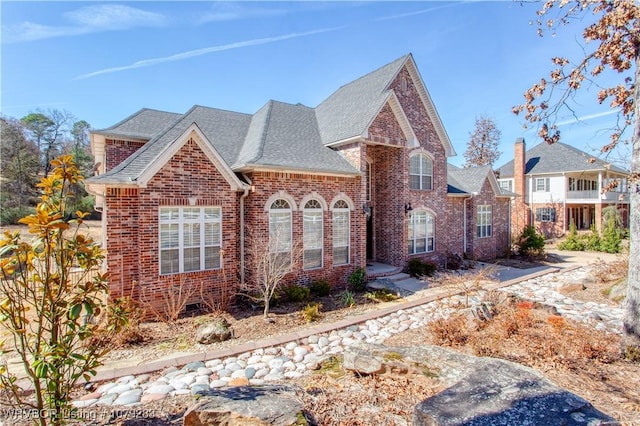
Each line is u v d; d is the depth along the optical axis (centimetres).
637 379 598
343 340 845
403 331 913
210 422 427
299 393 536
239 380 614
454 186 2275
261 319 1031
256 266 1199
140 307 1000
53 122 4919
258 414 418
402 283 1585
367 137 1519
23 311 411
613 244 2677
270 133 1502
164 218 1060
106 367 705
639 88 705
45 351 379
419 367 584
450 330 814
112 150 1603
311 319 1036
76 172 443
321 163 1445
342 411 498
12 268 386
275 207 1298
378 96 1634
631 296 693
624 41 729
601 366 651
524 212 3722
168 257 1070
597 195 3322
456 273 1800
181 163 1077
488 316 897
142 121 1745
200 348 814
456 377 538
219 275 1160
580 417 362
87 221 3659
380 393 557
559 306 1140
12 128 3875
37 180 3881
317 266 1427
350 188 1522
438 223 1989
